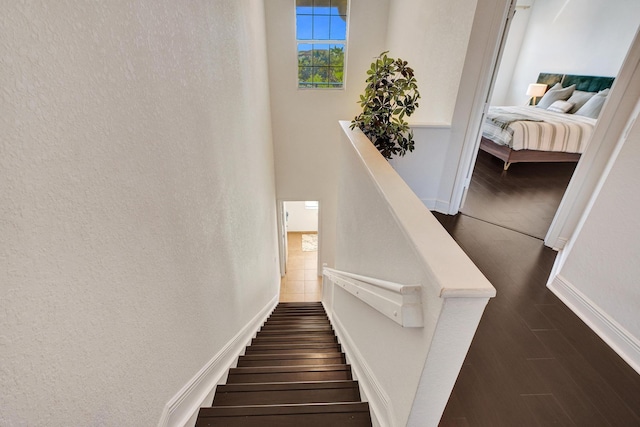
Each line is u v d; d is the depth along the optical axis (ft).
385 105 7.75
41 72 1.56
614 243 5.06
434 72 9.83
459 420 4.02
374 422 4.07
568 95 17.26
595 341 5.19
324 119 14.56
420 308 2.73
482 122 9.12
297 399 4.75
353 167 6.27
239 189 6.51
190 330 3.82
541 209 10.40
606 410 4.16
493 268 7.16
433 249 2.63
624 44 14.82
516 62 21.99
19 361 1.52
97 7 1.95
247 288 7.30
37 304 1.62
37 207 1.58
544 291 6.39
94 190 2.01
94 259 2.05
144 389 2.82
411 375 2.97
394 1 12.32
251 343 7.48
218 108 4.90
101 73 2.02
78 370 1.96
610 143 6.49
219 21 5.00
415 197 3.70
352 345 5.98
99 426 2.19
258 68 9.77
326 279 11.87
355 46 13.34
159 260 2.97
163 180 2.99
